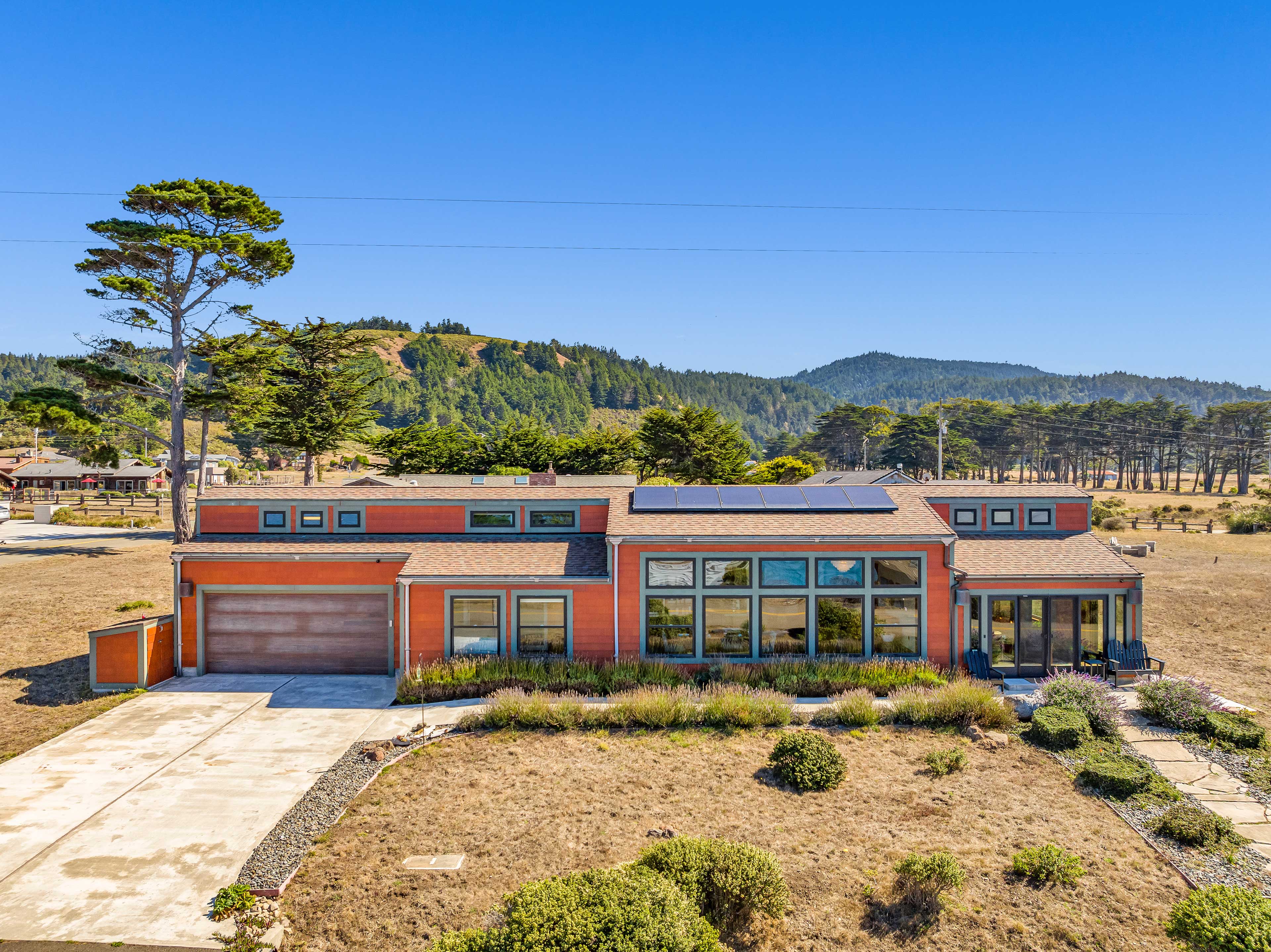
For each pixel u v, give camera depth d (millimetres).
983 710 16031
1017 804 12625
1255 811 12312
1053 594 19062
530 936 7648
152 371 44844
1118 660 18641
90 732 15672
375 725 16062
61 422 34344
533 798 12766
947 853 10984
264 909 9688
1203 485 117812
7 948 8906
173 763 14156
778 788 13203
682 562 19000
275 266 38719
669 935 7699
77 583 28906
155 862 10812
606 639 18969
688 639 19047
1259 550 41188
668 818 12117
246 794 12914
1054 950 9023
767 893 9375
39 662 20156
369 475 49062
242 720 16344
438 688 17672
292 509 21016
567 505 21250
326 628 19719
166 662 19281
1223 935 8352
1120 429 118812
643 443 66562
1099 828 11852
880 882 10344
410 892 10047
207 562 19578
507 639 18984
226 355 38594
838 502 20578
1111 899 9977
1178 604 27469
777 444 175500
